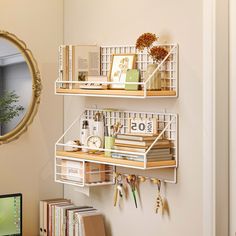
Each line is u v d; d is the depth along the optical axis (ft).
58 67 11.37
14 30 10.90
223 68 9.33
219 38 9.28
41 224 11.16
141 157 9.52
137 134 9.86
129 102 10.34
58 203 11.10
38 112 11.19
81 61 10.49
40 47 11.16
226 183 9.43
